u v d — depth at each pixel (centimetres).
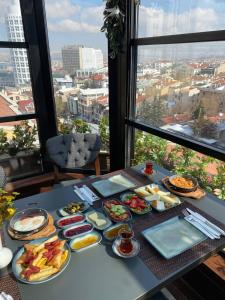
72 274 90
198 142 177
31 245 101
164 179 157
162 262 95
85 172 272
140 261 95
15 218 121
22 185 275
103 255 99
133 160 262
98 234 110
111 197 141
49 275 89
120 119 247
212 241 106
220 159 158
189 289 160
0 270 93
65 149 204
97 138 208
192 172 194
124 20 205
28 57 252
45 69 259
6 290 85
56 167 200
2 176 159
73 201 137
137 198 135
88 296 82
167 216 123
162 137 205
